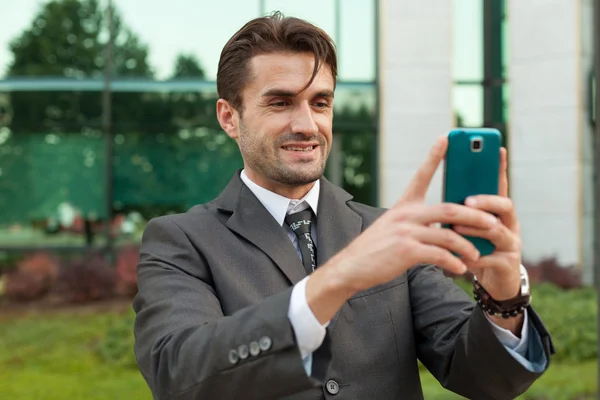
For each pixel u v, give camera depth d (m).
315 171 1.95
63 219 12.70
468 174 1.39
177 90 12.76
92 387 6.49
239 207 2.01
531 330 1.65
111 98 12.74
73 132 12.74
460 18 13.33
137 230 12.80
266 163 1.95
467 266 1.41
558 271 11.01
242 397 1.46
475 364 1.69
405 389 1.90
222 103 2.12
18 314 9.90
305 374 1.41
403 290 2.00
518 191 12.84
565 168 12.30
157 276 1.88
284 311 1.43
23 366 7.40
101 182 12.76
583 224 12.29
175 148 12.84
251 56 1.94
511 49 12.85
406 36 12.65
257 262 1.92
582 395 6.03
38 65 12.68
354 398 1.82
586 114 12.34
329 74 1.95
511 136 12.91
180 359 1.52
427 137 12.69
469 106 13.39
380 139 12.69
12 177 12.70
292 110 1.92
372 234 1.33
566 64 12.27
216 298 1.84
